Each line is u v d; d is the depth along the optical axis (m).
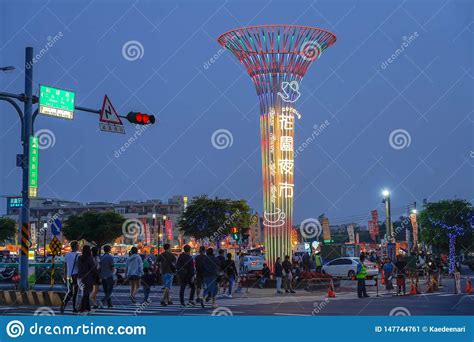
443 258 53.28
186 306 22.09
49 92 24.11
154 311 20.30
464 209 64.94
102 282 21.34
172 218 141.88
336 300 25.88
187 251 22.42
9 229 95.00
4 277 39.53
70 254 19.17
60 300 22.17
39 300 22.52
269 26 33.41
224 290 29.19
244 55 34.16
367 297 28.00
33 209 153.75
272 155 33.88
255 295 29.30
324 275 34.03
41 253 80.56
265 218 34.28
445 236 65.69
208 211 65.69
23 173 24.09
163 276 22.70
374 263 48.31
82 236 87.19
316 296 28.75
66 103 24.56
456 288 30.23
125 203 152.62
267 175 34.06
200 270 21.94
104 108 24.42
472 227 62.31
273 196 33.81
